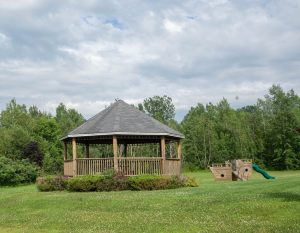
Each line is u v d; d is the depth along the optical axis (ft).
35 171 177.17
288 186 79.25
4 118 276.82
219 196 72.28
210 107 323.37
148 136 108.88
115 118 108.78
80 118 307.37
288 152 267.80
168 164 106.42
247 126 299.17
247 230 47.75
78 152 234.17
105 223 58.13
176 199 72.49
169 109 367.86
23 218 67.92
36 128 253.24
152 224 55.11
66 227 58.13
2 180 165.07
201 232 48.65
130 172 102.53
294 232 45.29
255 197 67.56
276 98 291.38
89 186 95.76
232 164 133.90
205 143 294.05
